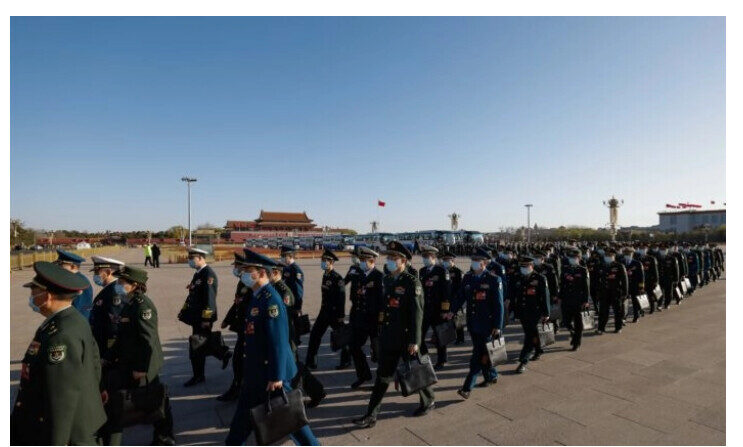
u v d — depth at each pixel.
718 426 4.66
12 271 25.27
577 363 7.06
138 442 4.39
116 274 4.75
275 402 3.58
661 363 7.00
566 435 4.47
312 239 71.56
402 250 5.16
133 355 4.03
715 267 18.78
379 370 4.84
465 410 5.15
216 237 93.00
